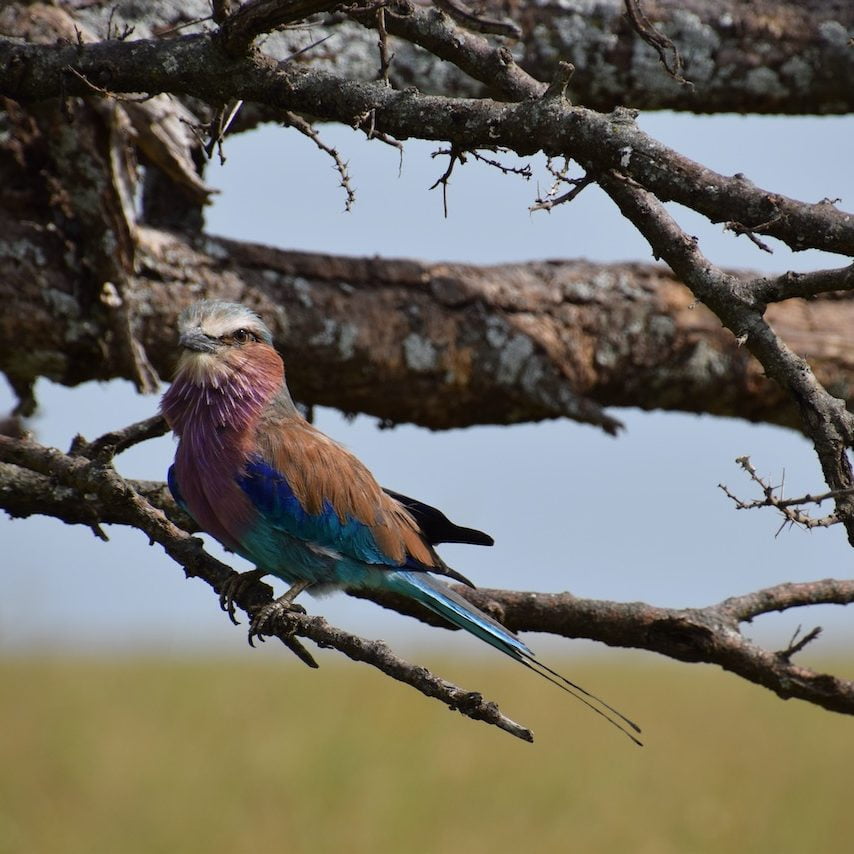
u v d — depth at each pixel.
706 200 7.04
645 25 8.77
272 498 9.24
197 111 11.45
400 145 7.56
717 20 11.82
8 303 10.48
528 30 11.62
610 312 12.20
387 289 11.76
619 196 7.61
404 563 9.37
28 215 10.64
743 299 7.37
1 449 8.13
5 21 10.04
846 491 6.76
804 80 11.95
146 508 8.31
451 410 12.08
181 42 7.77
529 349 11.88
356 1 7.61
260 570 9.78
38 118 10.19
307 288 11.48
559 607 8.97
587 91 11.91
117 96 7.95
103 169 10.34
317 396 11.80
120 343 10.75
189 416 9.38
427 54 11.43
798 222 6.95
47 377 10.95
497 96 11.62
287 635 7.43
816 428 7.16
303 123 7.67
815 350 12.38
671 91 11.92
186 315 9.70
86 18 10.98
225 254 11.39
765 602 8.77
